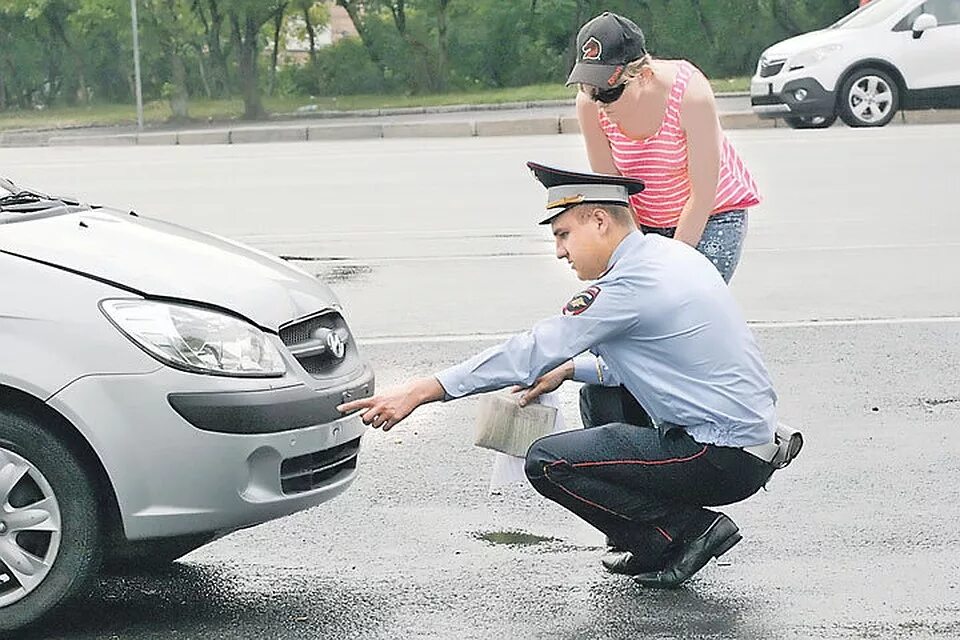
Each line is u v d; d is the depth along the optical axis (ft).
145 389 35.14
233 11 219.20
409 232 98.27
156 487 35.35
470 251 91.15
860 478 48.55
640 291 37.78
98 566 36.04
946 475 48.80
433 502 46.96
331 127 177.06
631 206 43.11
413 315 74.59
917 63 156.04
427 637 36.58
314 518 45.50
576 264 38.75
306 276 40.88
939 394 58.85
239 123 207.10
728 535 39.29
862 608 38.11
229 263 38.70
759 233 96.02
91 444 34.94
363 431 39.45
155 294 35.94
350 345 40.19
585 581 40.19
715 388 37.88
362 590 39.73
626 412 41.09
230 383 35.68
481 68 234.17
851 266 85.20
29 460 35.45
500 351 37.93
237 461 35.73
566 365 40.73
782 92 156.97
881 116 156.87
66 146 177.17
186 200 115.34
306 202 112.68
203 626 37.35
